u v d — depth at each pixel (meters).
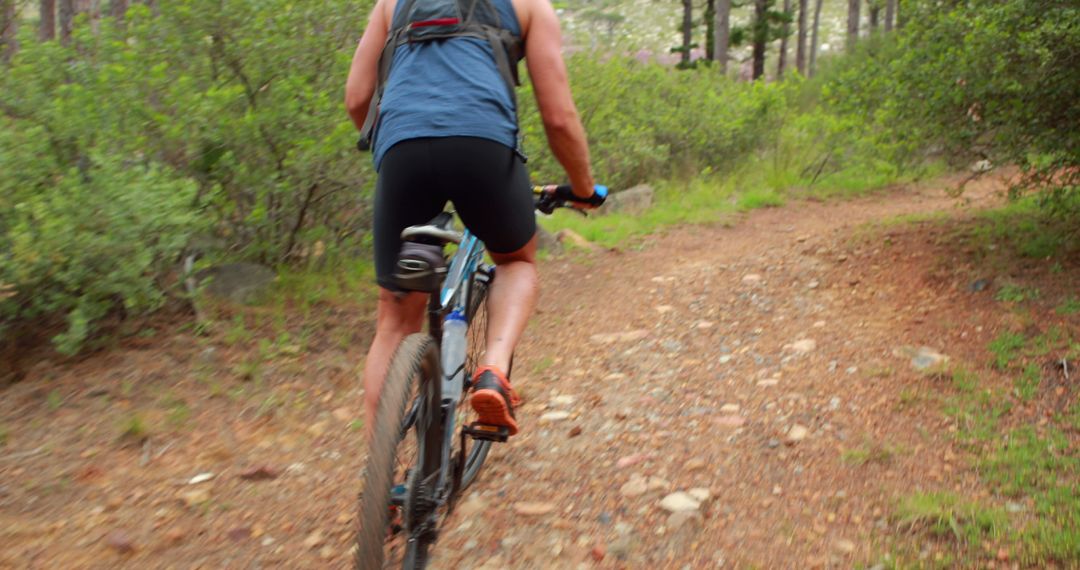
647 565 2.79
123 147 5.01
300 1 5.63
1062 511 2.89
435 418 2.44
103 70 5.00
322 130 5.45
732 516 3.07
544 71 2.49
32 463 3.44
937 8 5.93
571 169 2.65
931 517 2.91
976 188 10.24
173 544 2.93
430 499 2.35
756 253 7.20
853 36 23.19
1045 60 4.74
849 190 11.08
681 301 6.01
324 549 2.91
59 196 4.30
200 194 5.43
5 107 4.90
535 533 2.99
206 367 4.41
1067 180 5.34
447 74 2.38
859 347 4.69
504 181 2.43
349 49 5.94
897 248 6.40
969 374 4.10
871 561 2.72
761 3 23.88
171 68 5.61
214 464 3.53
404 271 2.22
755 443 3.65
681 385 4.41
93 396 4.02
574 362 4.90
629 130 10.45
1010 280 5.16
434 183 2.38
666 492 3.24
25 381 4.15
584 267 7.30
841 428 3.74
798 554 2.80
